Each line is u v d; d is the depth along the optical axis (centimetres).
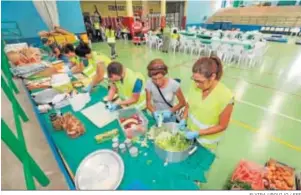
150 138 125
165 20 1224
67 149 121
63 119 144
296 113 304
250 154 219
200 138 123
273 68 539
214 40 625
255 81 443
